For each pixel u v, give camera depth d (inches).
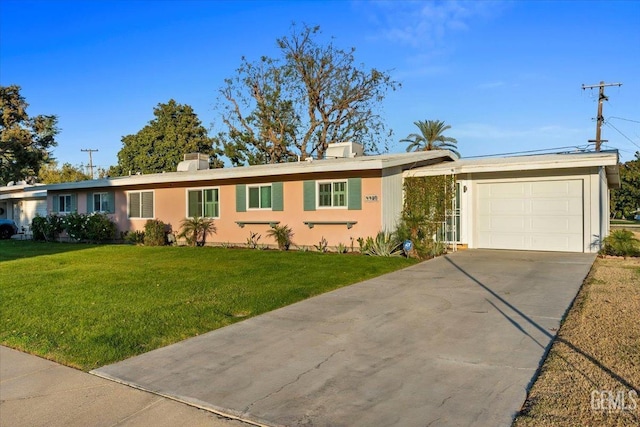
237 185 657.6
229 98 1259.8
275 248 623.2
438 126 1487.5
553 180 514.9
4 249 687.1
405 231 506.0
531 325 231.3
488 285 331.6
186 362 197.6
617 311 249.8
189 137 1647.4
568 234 507.5
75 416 152.6
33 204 1066.7
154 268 454.0
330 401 155.4
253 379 176.7
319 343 215.6
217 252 582.6
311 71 1211.9
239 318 264.2
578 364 177.0
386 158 551.5
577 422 134.2
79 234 794.2
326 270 416.2
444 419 139.9
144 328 245.3
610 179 659.4
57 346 221.8
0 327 255.9
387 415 143.9
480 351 197.5
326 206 581.0
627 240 472.7
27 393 172.1
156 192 746.8
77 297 323.0
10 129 1203.9
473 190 559.2
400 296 305.9
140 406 158.2
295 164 608.4
